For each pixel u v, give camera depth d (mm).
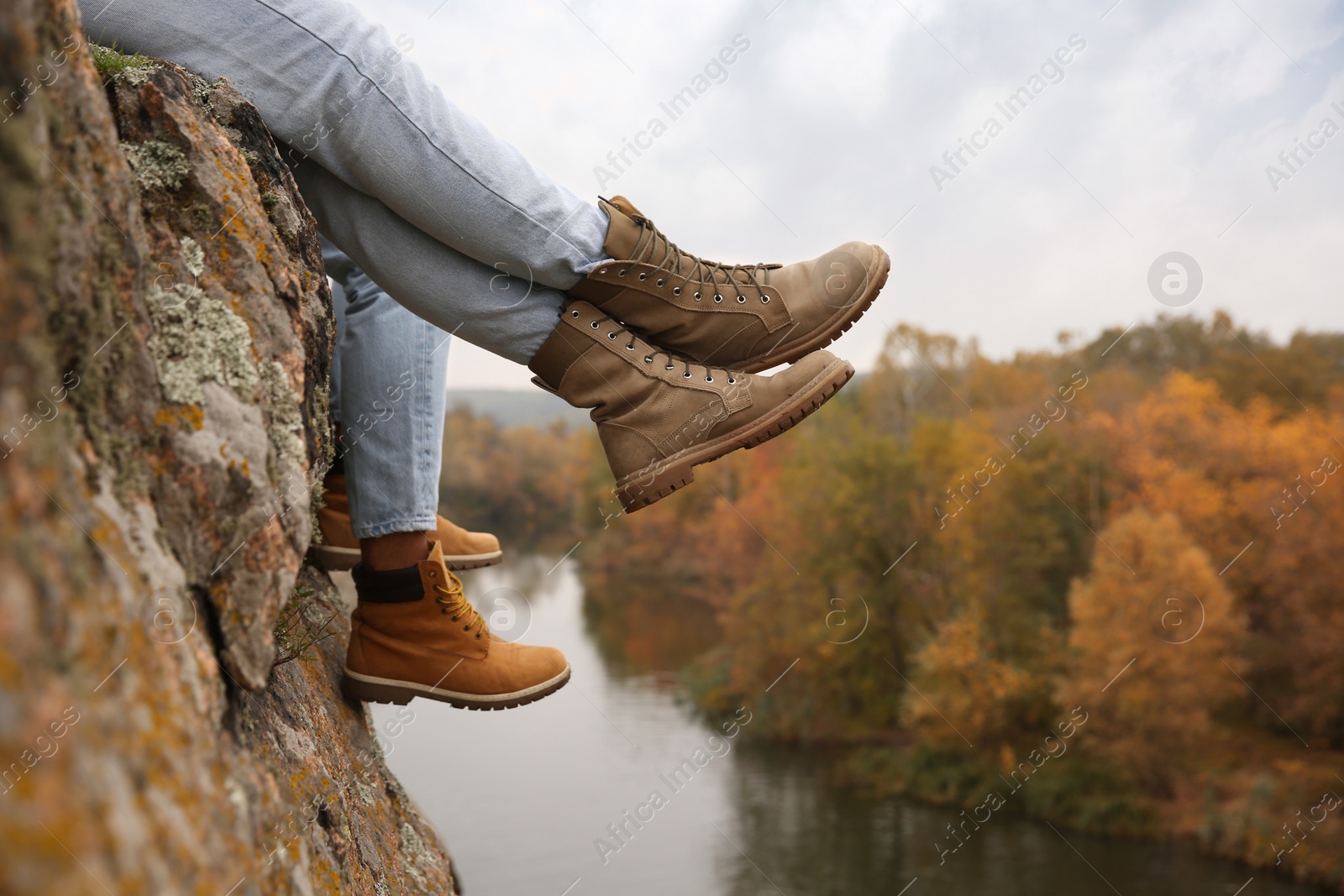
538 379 1657
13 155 716
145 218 1107
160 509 911
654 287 1617
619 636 30734
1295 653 21688
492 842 12898
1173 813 18672
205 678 865
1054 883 15641
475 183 1427
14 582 587
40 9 799
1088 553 24281
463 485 50656
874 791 20453
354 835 1482
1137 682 20531
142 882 601
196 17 1294
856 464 26625
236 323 1079
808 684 24438
